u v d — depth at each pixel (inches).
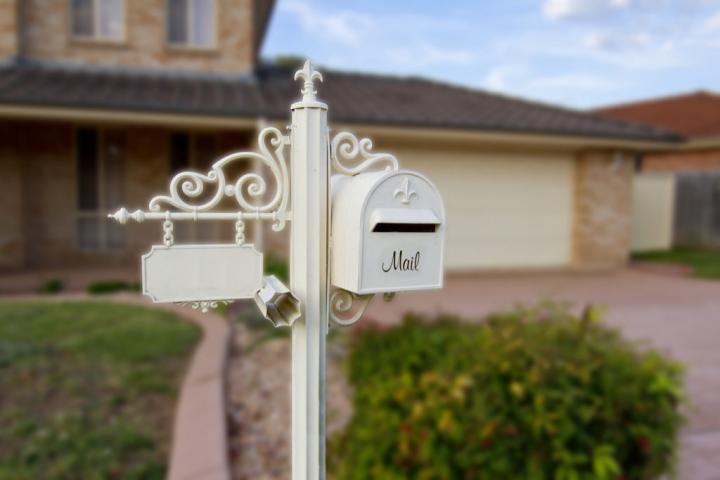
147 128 390.9
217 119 307.3
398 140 381.1
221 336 208.5
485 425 84.8
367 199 49.4
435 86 493.7
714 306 306.5
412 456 87.4
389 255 50.9
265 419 145.1
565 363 95.3
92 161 386.9
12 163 356.8
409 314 160.9
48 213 380.5
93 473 114.0
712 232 567.2
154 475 114.9
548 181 420.5
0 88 290.4
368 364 127.6
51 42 366.6
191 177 47.4
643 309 297.9
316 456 51.9
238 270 47.3
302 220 50.1
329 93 395.2
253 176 49.8
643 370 102.7
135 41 379.6
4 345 188.5
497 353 97.8
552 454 87.4
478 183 403.9
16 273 356.2
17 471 112.9
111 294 295.3
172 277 45.4
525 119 383.2
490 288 348.8
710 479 121.3
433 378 94.3
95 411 142.6
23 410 140.8
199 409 138.8
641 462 97.2
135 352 188.7
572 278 387.9
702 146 579.5
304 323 50.7
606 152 417.1
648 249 562.6
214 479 105.8
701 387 180.5
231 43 394.9
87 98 289.7
